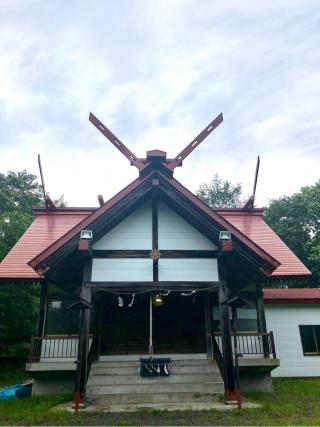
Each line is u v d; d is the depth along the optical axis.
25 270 11.12
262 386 9.68
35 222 14.31
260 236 13.54
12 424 6.23
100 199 10.68
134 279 8.91
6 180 25.69
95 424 6.14
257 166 15.07
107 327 11.03
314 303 13.12
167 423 6.14
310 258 23.22
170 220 9.74
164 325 11.13
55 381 9.66
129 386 8.28
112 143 10.11
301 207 26.62
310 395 8.69
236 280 10.77
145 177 9.29
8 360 16.52
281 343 12.65
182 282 8.79
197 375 8.83
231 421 6.16
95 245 9.27
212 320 11.02
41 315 10.56
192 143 10.12
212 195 33.75
